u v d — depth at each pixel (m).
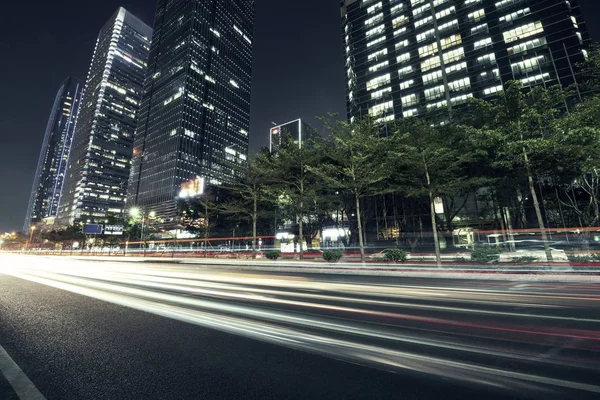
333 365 3.99
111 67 181.62
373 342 4.88
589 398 3.02
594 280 12.38
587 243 26.28
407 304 7.91
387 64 67.44
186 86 129.75
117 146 174.00
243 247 52.97
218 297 8.95
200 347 4.70
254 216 34.94
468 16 59.62
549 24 51.28
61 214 167.38
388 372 3.75
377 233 44.09
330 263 23.78
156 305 7.78
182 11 149.00
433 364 3.97
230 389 3.35
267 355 4.36
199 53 139.88
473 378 3.54
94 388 3.37
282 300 8.47
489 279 13.96
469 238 38.25
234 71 159.38
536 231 31.16
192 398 3.15
